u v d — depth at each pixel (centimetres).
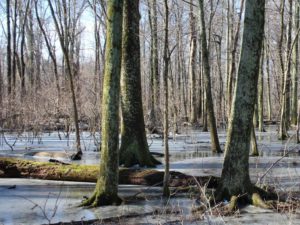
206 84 1606
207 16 2914
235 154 802
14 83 2677
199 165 1271
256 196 788
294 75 2811
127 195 878
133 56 1260
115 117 791
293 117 3069
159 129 2344
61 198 861
